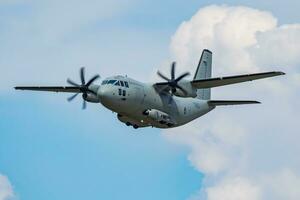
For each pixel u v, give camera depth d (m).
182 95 174.00
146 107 169.75
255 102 178.75
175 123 180.62
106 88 162.12
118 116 173.88
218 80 169.25
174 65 175.00
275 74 162.12
